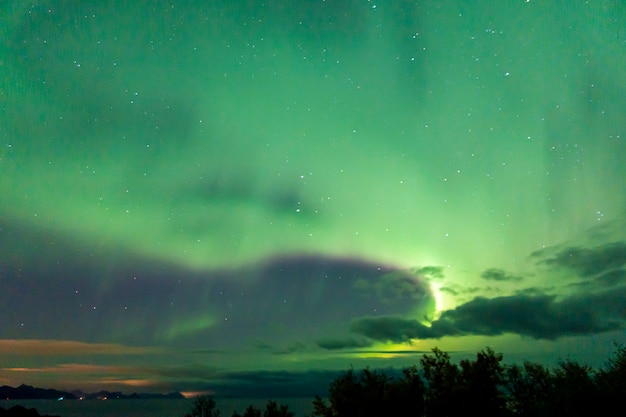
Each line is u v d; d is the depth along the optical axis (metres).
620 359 9.08
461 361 10.09
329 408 9.99
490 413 9.37
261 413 12.97
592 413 8.44
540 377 10.10
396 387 9.70
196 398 15.48
